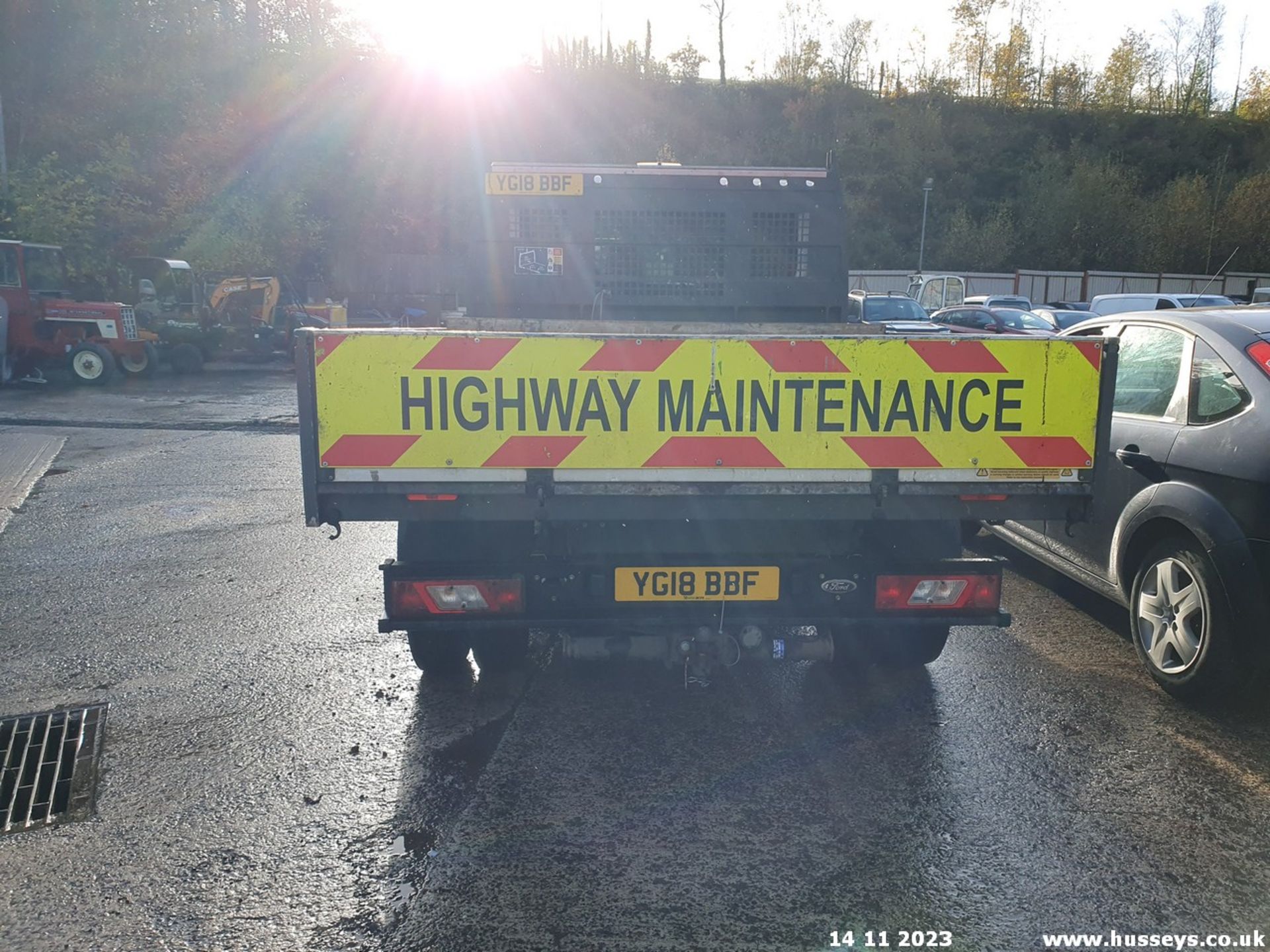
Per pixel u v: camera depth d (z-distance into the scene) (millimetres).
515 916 2922
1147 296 24531
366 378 3609
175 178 27109
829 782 3750
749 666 4988
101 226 25391
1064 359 3713
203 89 31641
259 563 6824
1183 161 67750
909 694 4625
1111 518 5129
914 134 64062
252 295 22734
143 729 4215
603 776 3803
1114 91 77375
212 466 10430
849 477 3734
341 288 35375
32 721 4293
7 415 14219
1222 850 3283
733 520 3855
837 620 3988
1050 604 5973
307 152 32250
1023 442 3752
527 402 3645
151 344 19906
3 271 17922
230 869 3164
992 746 4062
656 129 63312
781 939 2816
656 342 3635
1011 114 72375
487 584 3932
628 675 4871
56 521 8008
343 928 2869
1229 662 4195
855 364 3670
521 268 6727
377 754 3982
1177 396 4805
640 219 6680
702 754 3998
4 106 30344
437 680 4773
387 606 3945
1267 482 4094
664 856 3242
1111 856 3244
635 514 3752
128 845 3305
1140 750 4016
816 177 6645
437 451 3658
